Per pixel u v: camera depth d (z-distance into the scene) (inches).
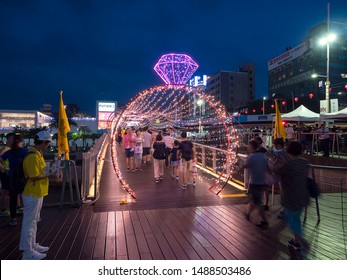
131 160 493.7
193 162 355.9
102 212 253.4
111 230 208.5
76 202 276.4
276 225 214.8
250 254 167.6
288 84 3811.5
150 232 203.6
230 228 210.1
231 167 343.9
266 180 228.8
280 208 255.8
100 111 2100.1
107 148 856.3
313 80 3307.1
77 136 1453.0
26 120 3186.5
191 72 868.0
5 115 3134.8
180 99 771.4
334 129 693.3
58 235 199.8
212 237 193.3
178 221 227.1
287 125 696.4
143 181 397.7
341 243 181.5
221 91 4101.9
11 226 222.1
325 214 237.0
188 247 177.8
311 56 3371.1
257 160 211.6
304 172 165.0
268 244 181.5
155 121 1015.6
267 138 724.0
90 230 209.2
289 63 3789.4
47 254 169.3
